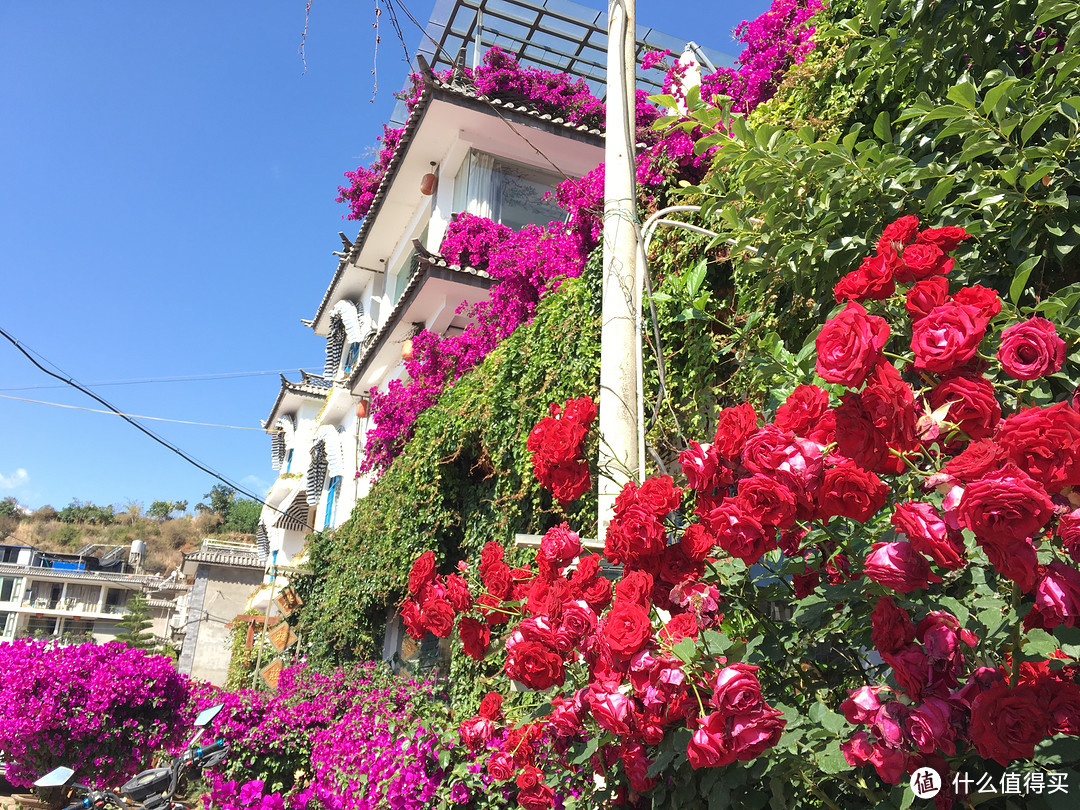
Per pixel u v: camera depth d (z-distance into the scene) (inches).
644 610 66.4
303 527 863.7
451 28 485.1
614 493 112.9
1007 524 41.7
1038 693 47.4
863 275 66.7
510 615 97.3
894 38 105.3
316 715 339.3
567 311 229.9
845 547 62.7
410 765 181.0
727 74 250.8
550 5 471.8
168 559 3668.8
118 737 326.3
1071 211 82.4
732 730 54.8
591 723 82.1
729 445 62.8
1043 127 89.0
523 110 429.7
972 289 55.7
